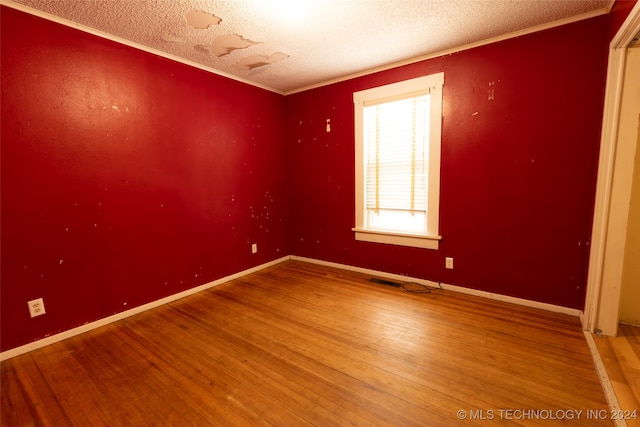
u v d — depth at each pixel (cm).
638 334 202
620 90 181
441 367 175
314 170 368
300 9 196
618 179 187
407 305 258
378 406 147
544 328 214
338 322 232
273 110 371
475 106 256
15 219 192
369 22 213
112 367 183
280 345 203
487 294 268
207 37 233
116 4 187
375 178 320
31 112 195
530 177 239
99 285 232
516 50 234
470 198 267
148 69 252
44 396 160
